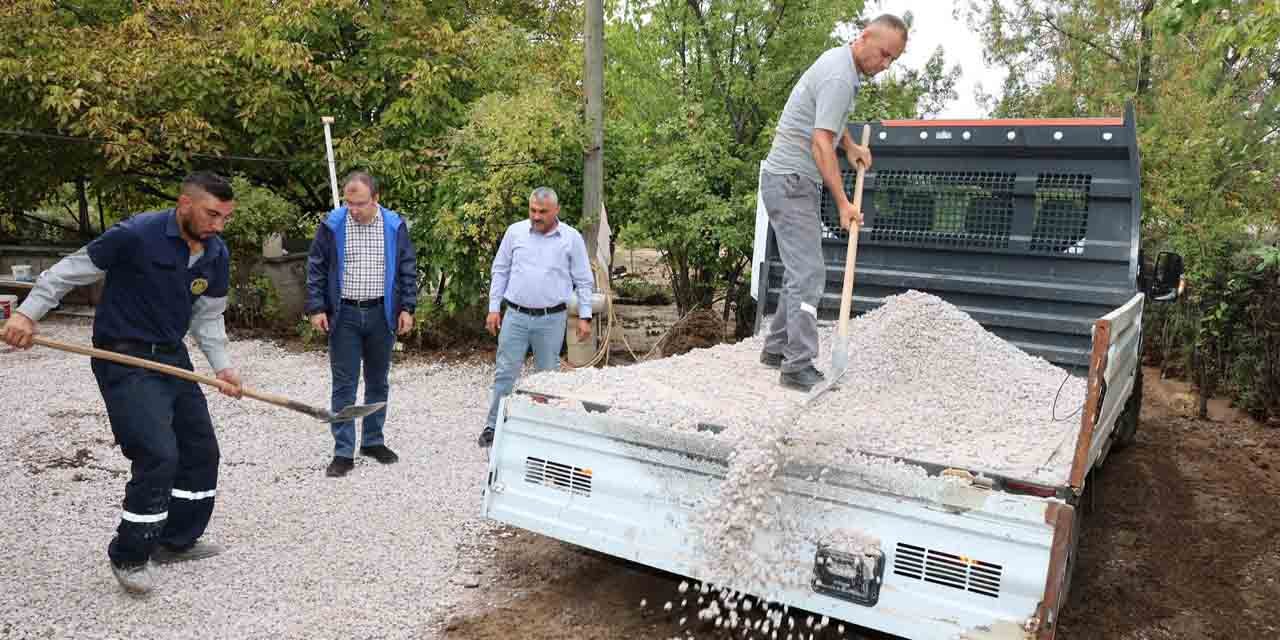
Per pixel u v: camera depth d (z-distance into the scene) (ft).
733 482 10.32
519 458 12.30
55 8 35.73
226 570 13.26
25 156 36.35
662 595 12.94
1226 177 28.78
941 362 14.33
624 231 31.71
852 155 14.19
